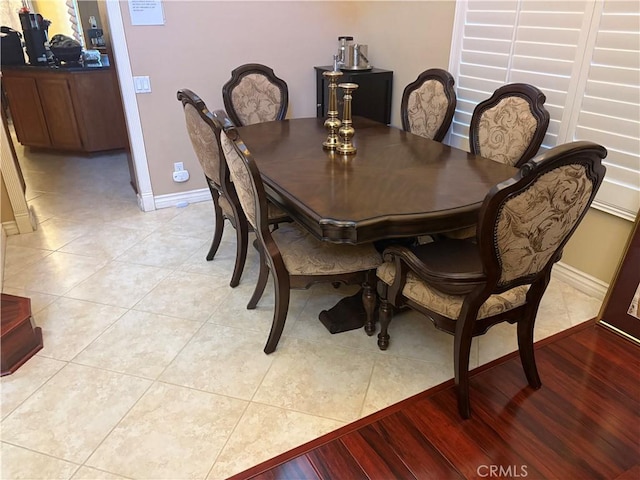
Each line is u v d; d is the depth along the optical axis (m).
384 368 2.13
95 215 3.73
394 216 1.77
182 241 3.32
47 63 5.11
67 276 2.86
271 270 2.13
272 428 1.82
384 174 2.21
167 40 3.39
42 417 1.87
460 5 3.07
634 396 1.98
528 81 2.73
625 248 2.27
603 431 1.81
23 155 5.25
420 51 3.50
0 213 3.29
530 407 1.92
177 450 1.73
